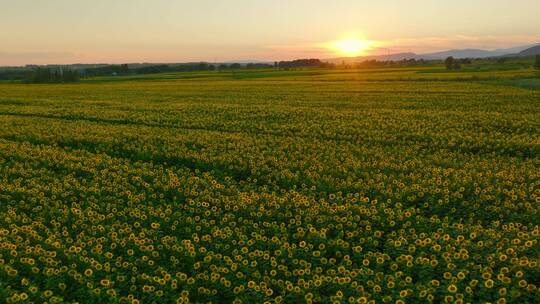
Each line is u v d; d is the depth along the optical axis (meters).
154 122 31.00
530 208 12.69
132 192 15.54
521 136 23.28
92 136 25.03
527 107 34.97
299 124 28.75
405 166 17.50
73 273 9.73
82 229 12.69
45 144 24.42
